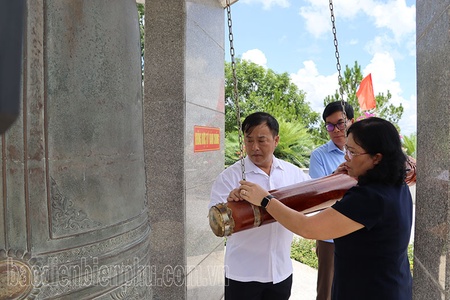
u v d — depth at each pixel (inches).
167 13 122.5
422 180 62.8
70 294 43.4
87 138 45.3
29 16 40.2
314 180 82.2
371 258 66.7
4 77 17.6
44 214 41.2
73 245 43.3
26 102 40.0
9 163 39.0
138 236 53.9
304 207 75.8
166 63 122.3
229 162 479.5
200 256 135.6
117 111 50.1
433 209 56.8
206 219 141.8
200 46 135.1
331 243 133.3
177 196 121.5
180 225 121.3
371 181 67.9
